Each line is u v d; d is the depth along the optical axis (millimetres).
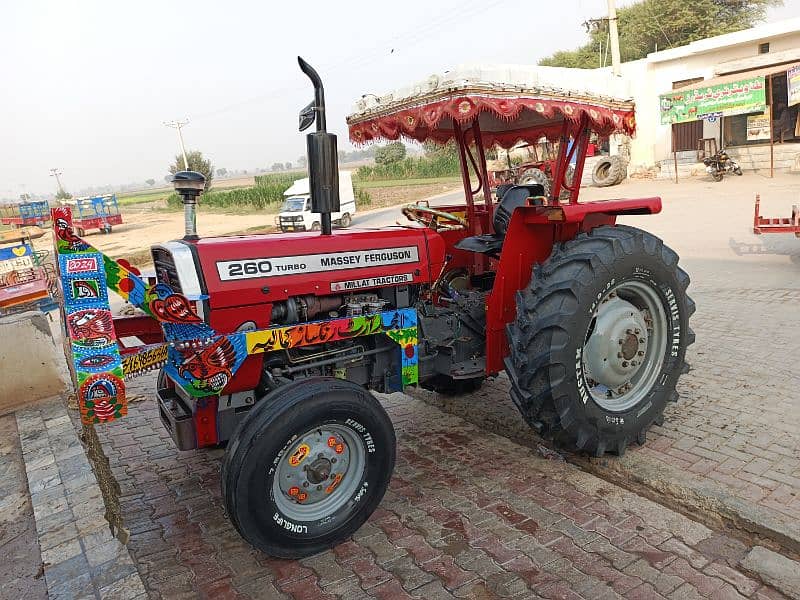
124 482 3754
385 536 3057
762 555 2715
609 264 3395
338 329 3191
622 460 3566
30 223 34469
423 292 3938
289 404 2693
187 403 3221
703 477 3324
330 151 3199
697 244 10383
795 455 3498
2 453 4293
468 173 4676
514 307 3711
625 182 21547
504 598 2559
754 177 18750
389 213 25188
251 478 2629
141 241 24625
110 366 2656
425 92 3369
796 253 9047
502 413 4461
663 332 3850
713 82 18078
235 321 2988
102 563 2703
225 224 28125
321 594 2648
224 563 2904
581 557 2799
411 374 3502
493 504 3291
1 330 5004
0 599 2719
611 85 3859
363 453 3000
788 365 4867
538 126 4754
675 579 2617
